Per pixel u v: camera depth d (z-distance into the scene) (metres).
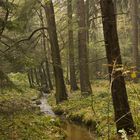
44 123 13.47
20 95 25.05
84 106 17.22
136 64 26.81
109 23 9.72
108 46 9.73
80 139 11.77
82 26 22.25
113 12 9.78
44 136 11.31
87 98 19.33
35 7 21.42
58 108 19.45
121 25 35.94
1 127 10.98
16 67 15.88
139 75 22.17
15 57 14.66
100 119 12.58
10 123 11.82
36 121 13.35
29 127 11.95
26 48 19.03
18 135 10.50
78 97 21.38
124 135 7.86
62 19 27.28
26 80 44.44
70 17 25.64
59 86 22.09
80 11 22.41
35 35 33.81
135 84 21.11
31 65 15.34
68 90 30.34
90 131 12.80
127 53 35.31
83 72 21.94
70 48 28.03
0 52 15.45
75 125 14.66
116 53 9.63
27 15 19.52
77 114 15.80
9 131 10.73
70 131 13.34
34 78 49.12
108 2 9.74
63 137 11.87
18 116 14.12
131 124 9.87
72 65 28.91
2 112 14.43
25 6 18.77
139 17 32.16
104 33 9.84
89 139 11.59
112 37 9.68
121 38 38.22
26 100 23.45
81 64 22.09
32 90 34.44
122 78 9.87
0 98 19.44
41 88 37.78
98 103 16.59
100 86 28.72
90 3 29.67
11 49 15.14
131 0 28.98
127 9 33.06
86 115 14.61
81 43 22.19
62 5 27.86
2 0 13.99
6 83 13.84
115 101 10.03
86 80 21.80
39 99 27.77
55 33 22.53
